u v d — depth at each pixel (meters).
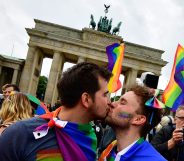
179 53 14.34
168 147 11.73
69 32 123.00
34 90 130.12
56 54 120.38
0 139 5.68
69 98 5.97
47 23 121.94
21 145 5.60
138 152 7.11
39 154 5.61
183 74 14.23
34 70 123.06
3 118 10.84
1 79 136.12
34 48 120.50
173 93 14.24
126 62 124.56
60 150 5.66
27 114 10.95
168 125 13.76
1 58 127.44
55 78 119.50
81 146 5.82
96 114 6.10
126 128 7.39
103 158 7.54
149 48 126.88
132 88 7.60
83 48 121.44
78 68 6.11
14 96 11.07
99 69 6.21
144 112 7.36
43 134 5.70
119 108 7.42
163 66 125.31
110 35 122.44
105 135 13.08
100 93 6.08
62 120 5.99
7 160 5.54
